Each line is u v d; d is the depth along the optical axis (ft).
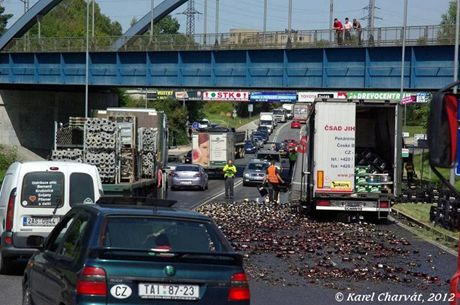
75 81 381.19
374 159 178.40
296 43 318.45
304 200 182.29
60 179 94.63
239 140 531.50
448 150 33.12
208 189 301.84
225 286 47.55
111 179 160.97
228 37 336.29
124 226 49.37
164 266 46.75
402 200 235.61
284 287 86.69
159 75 354.95
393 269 99.76
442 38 284.82
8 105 436.35
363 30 303.48
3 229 94.99
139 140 184.65
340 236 139.74
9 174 99.09
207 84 342.64
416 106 593.42
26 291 63.05
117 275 45.96
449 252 120.98
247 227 150.71
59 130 164.66
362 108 175.73
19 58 399.85
